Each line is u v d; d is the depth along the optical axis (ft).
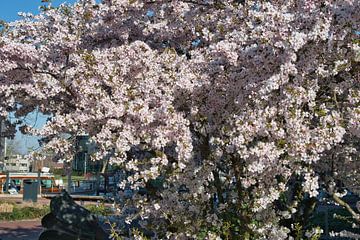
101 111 17.48
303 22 15.07
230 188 21.33
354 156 21.61
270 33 14.65
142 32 23.50
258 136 15.02
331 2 15.43
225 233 19.42
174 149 18.22
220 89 17.24
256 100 15.38
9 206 72.13
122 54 18.17
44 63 22.09
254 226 18.94
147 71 17.95
